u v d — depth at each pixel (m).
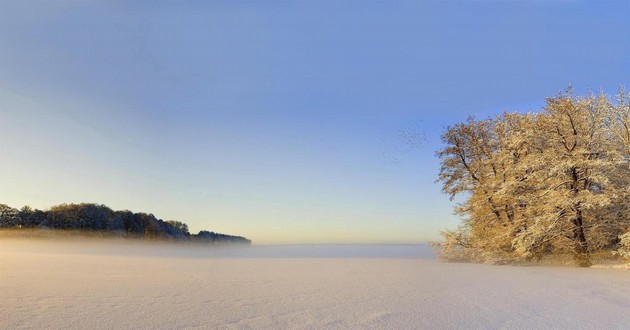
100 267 16.98
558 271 16.70
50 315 6.93
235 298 9.07
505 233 22.72
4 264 17.48
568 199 19.72
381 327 6.43
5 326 6.16
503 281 12.84
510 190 22.31
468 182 27.36
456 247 25.53
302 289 10.74
